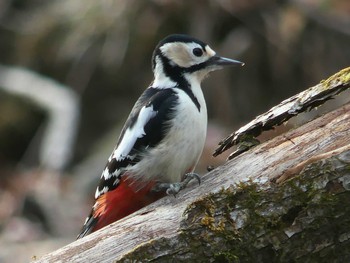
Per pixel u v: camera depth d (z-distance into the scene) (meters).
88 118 17.03
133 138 8.13
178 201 7.04
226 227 6.67
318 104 7.23
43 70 17.67
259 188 6.70
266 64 16.17
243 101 15.89
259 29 16.22
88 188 15.57
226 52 16.12
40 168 16.03
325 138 6.85
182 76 8.61
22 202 15.30
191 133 8.09
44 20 17.58
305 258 6.63
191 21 16.25
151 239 6.80
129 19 16.41
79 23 17.08
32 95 17.41
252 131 7.48
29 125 17.55
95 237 6.98
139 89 16.75
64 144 16.23
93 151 16.52
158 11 16.27
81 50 16.94
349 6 16.44
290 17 16.23
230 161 7.09
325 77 16.08
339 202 6.52
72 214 15.08
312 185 6.57
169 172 8.13
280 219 6.62
